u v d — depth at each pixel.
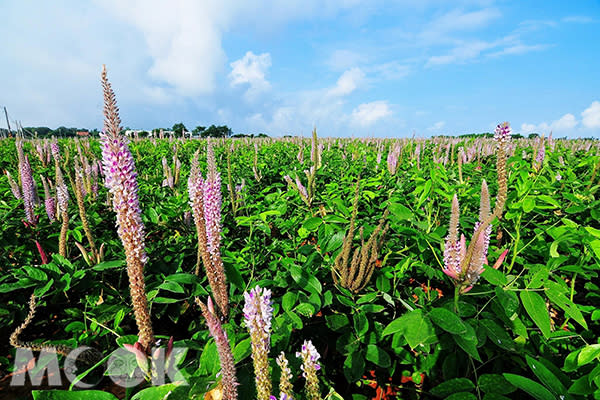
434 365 2.77
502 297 2.33
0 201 5.34
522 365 2.57
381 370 2.98
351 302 2.71
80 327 2.88
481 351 2.72
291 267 2.82
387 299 2.84
